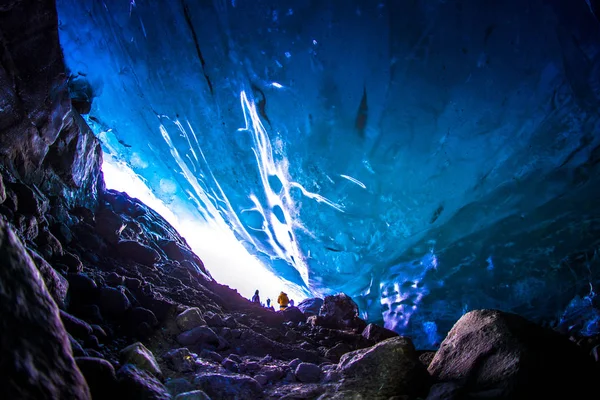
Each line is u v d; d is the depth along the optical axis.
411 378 2.96
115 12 8.24
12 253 1.64
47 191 4.80
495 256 9.43
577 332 7.77
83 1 7.78
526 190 8.98
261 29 8.79
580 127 7.94
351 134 9.55
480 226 9.66
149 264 5.58
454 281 9.85
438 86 8.64
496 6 7.66
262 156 10.45
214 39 9.00
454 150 9.13
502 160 8.88
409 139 9.32
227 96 9.73
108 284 4.01
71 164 5.33
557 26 7.38
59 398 1.48
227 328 4.24
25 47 4.00
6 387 1.30
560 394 2.51
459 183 9.39
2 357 1.35
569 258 8.63
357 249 10.87
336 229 10.73
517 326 3.03
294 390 2.93
